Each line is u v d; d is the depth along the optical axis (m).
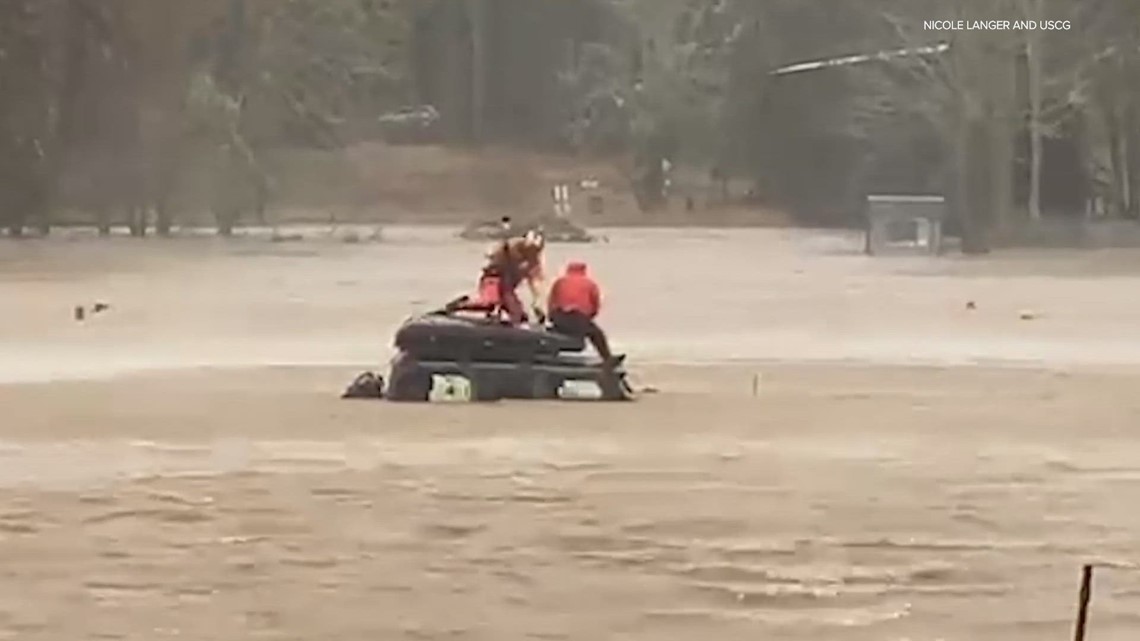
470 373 47.88
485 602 21.94
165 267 123.06
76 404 45.62
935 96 185.38
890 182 194.88
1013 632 20.33
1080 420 42.94
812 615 21.27
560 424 41.66
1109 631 20.55
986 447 37.56
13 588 22.58
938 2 187.62
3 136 172.38
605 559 24.73
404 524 27.30
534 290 50.69
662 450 36.53
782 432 40.31
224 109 186.50
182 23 187.25
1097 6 185.38
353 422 41.75
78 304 89.31
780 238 179.50
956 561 24.66
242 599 21.98
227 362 59.59
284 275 115.25
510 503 29.44
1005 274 122.00
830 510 28.97
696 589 22.80
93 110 180.62
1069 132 185.38
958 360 62.16
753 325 78.62
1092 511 29.08
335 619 21.02
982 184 174.00
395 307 88.25
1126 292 102.38
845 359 62.62
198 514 28.11
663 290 104.00
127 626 20.56
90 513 28.31
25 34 176.62
